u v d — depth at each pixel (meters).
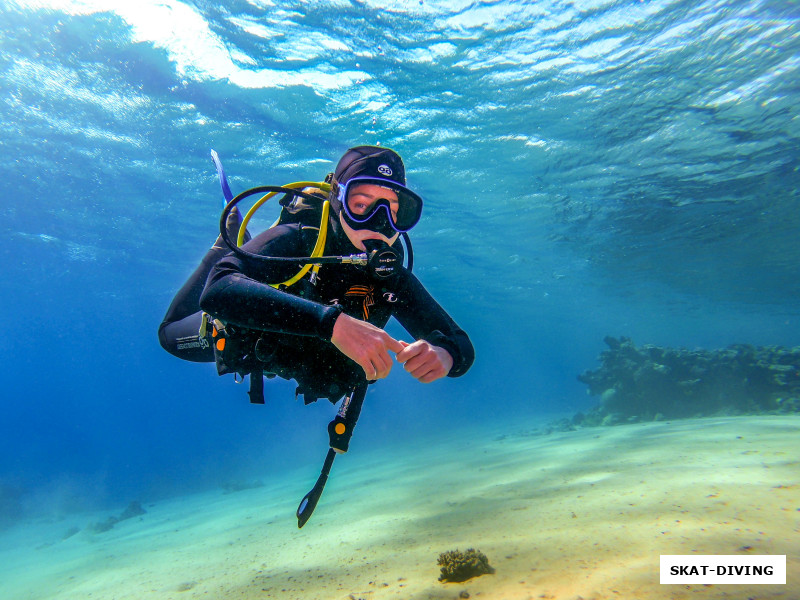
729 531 3.07
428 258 23.38
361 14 8.89
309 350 2.02
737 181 15.19
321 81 10.63
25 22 9.38
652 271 26.72
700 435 7.61
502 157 13.61
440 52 9.74
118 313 43.81
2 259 24.95
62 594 5.10
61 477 36.78
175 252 23.98
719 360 15.66
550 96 11.05
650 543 3.03
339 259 1.90
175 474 32.59
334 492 8.91
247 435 72.25
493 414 60.44
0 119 12.40
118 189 16.33
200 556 5.41
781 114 11.66
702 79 10.48
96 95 11.44
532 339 79.62
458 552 3.12
